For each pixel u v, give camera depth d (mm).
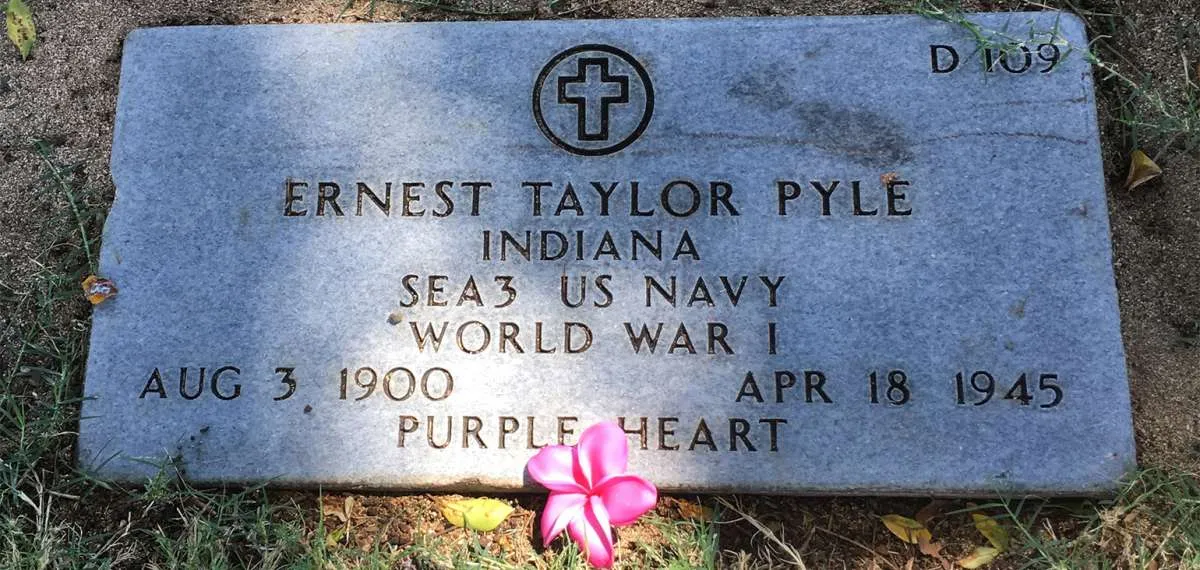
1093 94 716
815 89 718
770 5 755
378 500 699
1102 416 679
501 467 683
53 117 760
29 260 740
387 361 693
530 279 696
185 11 769
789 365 685
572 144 715
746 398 682
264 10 769
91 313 723
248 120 726
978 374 682
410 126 720
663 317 690
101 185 744
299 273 704
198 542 687
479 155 715
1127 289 715
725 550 689
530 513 693
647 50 728
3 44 775
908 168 706
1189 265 718
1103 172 716
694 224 700
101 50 767
